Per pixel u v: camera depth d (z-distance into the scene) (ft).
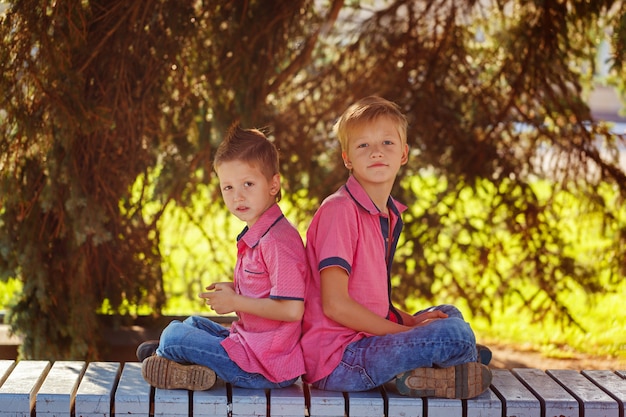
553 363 17.34
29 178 14.24
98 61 14.21
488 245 18.74
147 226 16.47
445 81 18.90
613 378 10.16
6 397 8.99
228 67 15.52
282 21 16.38
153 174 16.40
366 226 9.52
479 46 18.84
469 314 20.52
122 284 16.15
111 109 14.28
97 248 15.52
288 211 19.08
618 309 20.61
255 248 9.34
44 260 14.69
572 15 16.71
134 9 14.12
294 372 9.28
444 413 9.14
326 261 9.21
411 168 18.58
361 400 9.11
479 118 18.67
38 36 12.94
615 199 18.45
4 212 14.48
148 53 14.70
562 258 18.44
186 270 20.65
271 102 17.99
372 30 18.90
